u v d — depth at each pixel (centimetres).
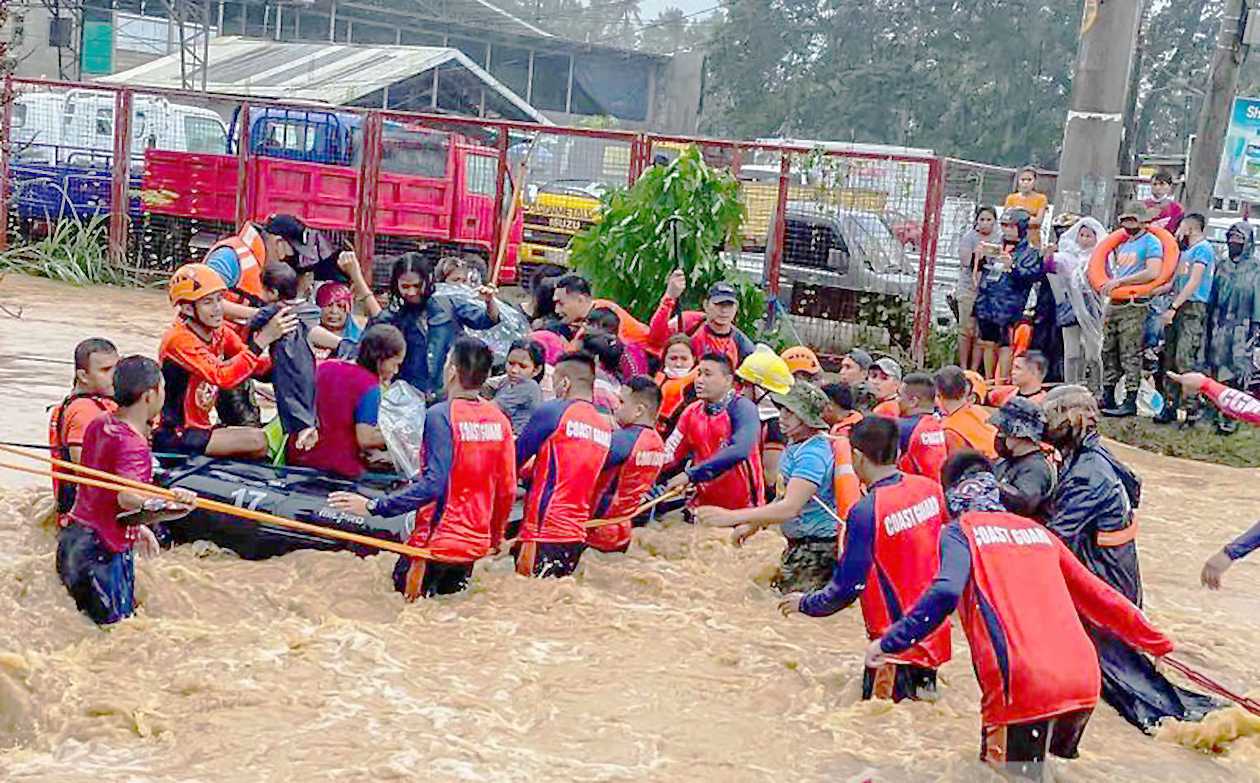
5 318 1581
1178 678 679
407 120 1886
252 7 4791
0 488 803
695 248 1266
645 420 805
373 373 788
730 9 5203
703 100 5338
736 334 1006
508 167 1847
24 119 2153
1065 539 609
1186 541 991
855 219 1611
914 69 4662
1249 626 790
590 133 1728
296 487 756
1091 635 617
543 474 745
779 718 582
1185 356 1456
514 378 847
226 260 902
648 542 828
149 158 1920
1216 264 1471
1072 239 1510
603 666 624
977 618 521
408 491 684
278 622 646
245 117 1866
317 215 1845
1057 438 627
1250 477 1262
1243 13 1781
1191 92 4525
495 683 593
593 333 927
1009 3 4600
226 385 795
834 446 745
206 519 734
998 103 4566
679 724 567
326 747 515
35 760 504
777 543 830
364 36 5019
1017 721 514
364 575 705
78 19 4031
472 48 5203
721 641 671
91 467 602
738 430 830
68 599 609
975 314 1495
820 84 4825
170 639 601
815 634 700
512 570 750
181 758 506
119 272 1962
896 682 606
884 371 945
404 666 603
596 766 522
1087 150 1741
